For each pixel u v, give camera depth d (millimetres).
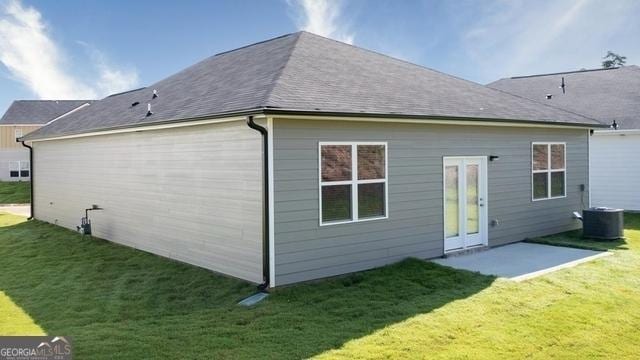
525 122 11828
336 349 5797
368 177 9336
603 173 18797
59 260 11508
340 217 8945
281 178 8156
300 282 8398
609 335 6426
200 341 6090
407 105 9859
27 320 7348
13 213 21969
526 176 12672
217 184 9281
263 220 8109
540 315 7008
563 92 22188
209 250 9594
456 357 5633
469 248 11312
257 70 10547
